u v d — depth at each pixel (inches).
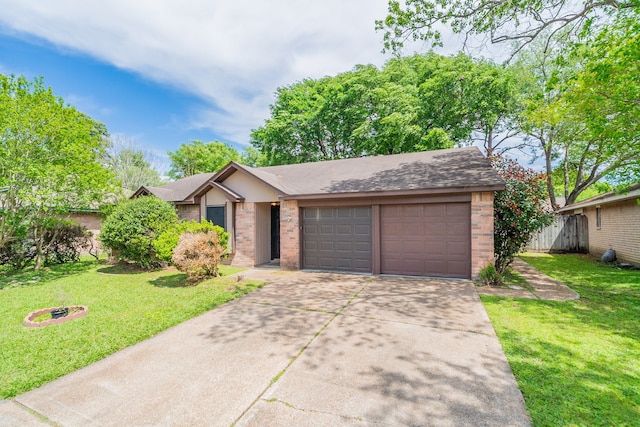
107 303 247.9
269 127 893.8
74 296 271.1
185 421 105.3
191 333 186.2
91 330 188.1
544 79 620.4
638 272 366.6
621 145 316.8
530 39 355.3
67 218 498.9
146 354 157.8
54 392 124.3
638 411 106.7
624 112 293.6
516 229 313.6
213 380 131.6
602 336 171.6
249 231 444.1
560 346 158.9
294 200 400.8
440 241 336.5
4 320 210.1
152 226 385.1
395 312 218.2
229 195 436.5
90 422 105.9
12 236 386.6
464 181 319.6
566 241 583.5
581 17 322.3
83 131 389.4
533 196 310.0
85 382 131.6
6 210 364.2
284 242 408.5
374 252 361.4
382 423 102.3
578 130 386.6
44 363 146.7
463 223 326.6
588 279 327.6
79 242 482.3
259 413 108.8
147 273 382.9
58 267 429.7
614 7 308.2
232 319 210.1
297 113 959.0
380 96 729.0
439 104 711.1
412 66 827.4
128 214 387.2
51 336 179.0
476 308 223.6
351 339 171.8
